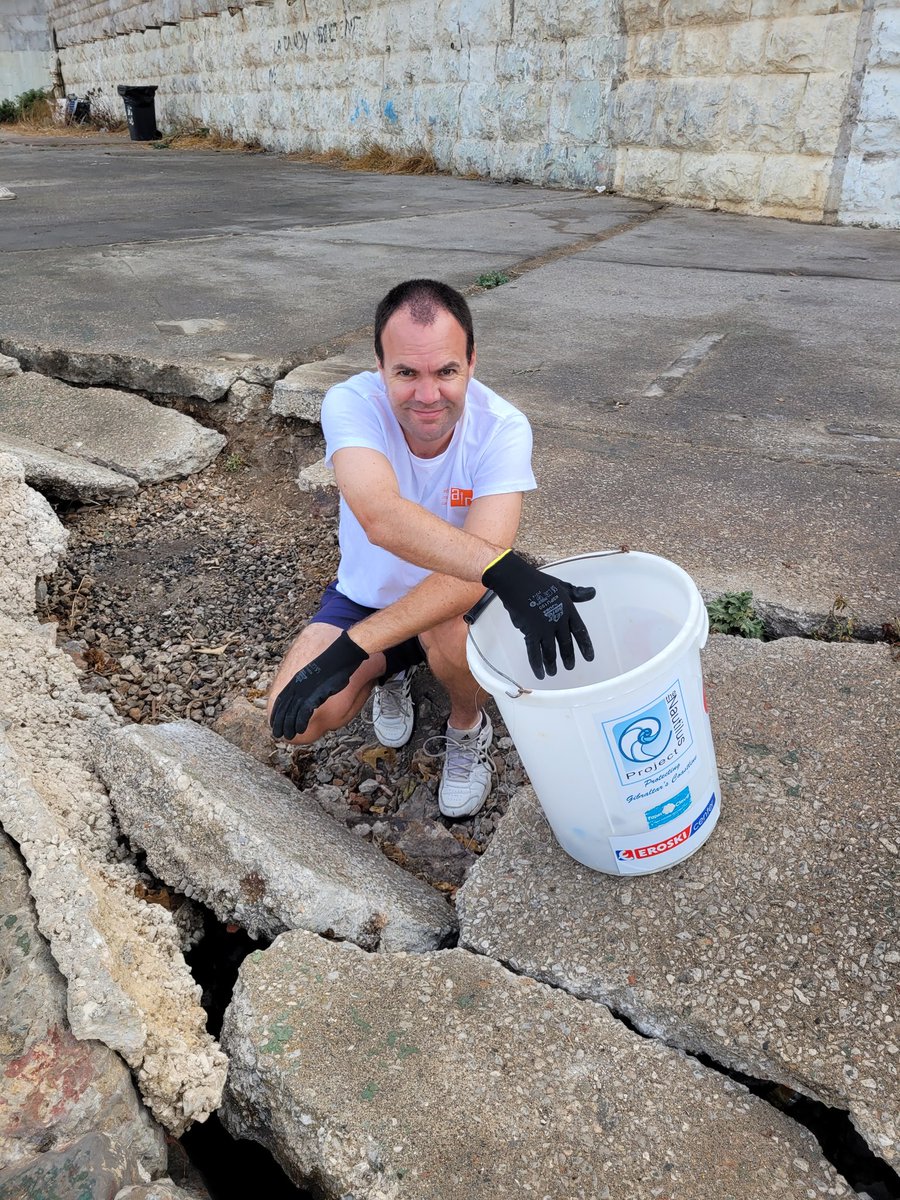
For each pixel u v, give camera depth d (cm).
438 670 239
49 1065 155
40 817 188
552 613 179
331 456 220
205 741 256
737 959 183
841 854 202
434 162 1311
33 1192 140
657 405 433
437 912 212
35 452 409
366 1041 173
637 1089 165
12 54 2844
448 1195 151
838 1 782
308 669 214
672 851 198
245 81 1723
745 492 352
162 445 434
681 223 876
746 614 278
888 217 830
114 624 344
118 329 536
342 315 562
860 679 251
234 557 381
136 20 2112
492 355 500
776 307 582
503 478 220
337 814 257
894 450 382
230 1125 177
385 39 1310
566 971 186
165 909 207
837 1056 166
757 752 230
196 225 887
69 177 1312
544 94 1099
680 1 896
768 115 866
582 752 178
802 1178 153
